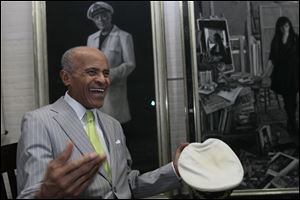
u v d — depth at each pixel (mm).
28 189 863
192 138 1904
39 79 1931
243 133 1906
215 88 1916
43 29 1942
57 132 1052
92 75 1122
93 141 1135
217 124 1908
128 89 1936
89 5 1954
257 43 1918
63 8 1951
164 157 1915
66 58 1147
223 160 1017
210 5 1927
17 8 1981
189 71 1923
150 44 1944
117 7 1955
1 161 1226
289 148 1900
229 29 1923
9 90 1966
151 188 1199
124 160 1220
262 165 1900
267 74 1911
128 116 1928
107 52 1936
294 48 1909
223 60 1918
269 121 1907
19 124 1975
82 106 1159
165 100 1927
